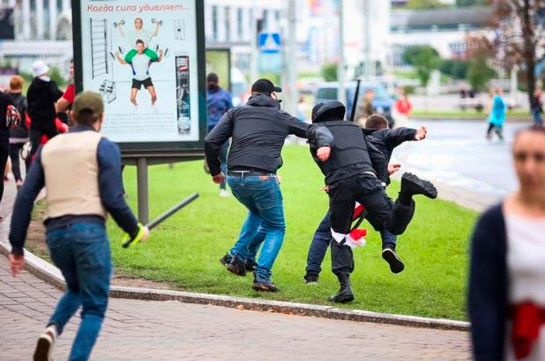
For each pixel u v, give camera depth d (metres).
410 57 182.25
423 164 48.72
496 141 64.88
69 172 11.41
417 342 14.94
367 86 74.44
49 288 17.78
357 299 17.64
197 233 24.41
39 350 11.53
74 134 11.64
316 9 125.75
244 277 19.27
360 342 14.80
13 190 31.77
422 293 18.62
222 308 17.02
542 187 7.56
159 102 23.50
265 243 18.03
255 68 87.31
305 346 14.36
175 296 17.39
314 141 16.58
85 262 11.30
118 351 13.64
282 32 73.69
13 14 101.50
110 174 11.39
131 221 11.47
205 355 13.54
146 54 23.39
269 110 18.12
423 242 24.61
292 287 18.38
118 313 16.27
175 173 40.34
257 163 17.80
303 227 25.77
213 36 129.75
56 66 101.12
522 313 7.61
